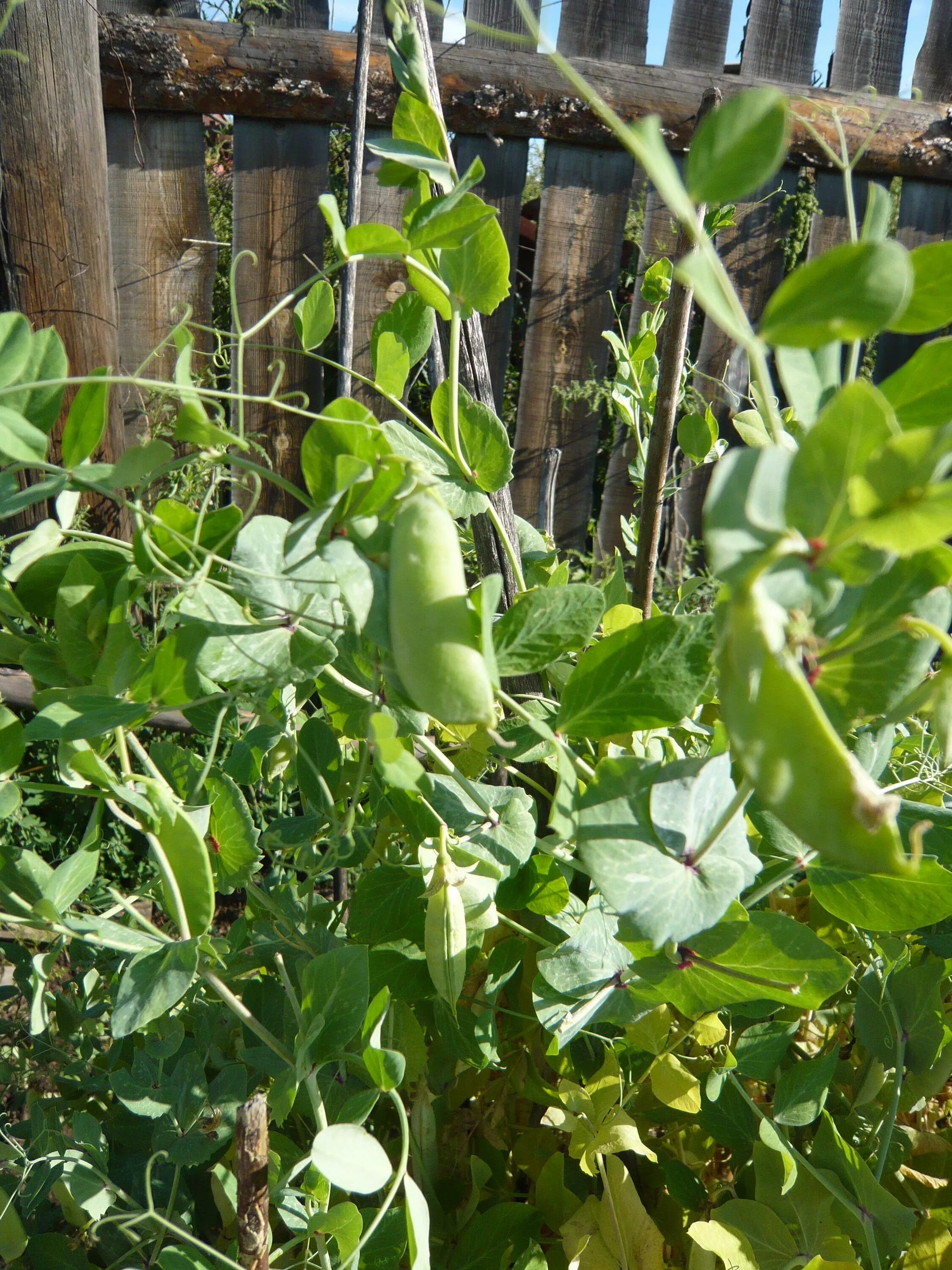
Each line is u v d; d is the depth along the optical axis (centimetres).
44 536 72
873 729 79
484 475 84
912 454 38
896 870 41
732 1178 102
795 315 40
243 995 104
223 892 90
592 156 283
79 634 72
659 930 59
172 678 70
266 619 73
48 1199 109
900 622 50
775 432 54
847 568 44
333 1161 65
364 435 62
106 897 118
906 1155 95
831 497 41
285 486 67
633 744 94
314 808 99
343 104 262
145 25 250
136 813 74
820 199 300
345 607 60
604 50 279
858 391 39
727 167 40
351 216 185
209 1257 88
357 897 89
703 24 282
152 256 267
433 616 53
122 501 66
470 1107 107
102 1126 104
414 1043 93
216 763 104
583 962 80
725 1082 95
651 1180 100
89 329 240
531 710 86
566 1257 86
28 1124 110
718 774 63
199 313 273
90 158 233
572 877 91
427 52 79
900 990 94
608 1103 88
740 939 69
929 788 106
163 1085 93
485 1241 91
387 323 87
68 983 123
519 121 273
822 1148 89
